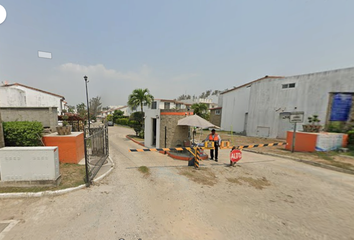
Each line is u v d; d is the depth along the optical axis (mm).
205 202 3959
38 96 21109
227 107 23141
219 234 2832
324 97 12133
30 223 2939
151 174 5816
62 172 5414
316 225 3164
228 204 3898
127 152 9625
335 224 3207
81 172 5508
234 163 7203
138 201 3885
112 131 23109
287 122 14336
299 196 4391
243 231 2932
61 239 2576
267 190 4742
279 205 3904
